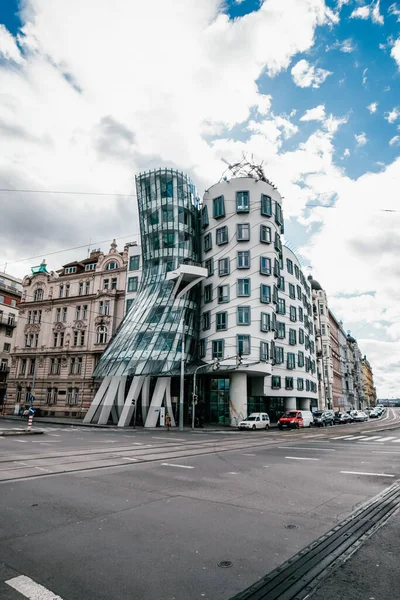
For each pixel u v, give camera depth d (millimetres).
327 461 12961
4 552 4996
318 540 5430
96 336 48688
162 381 37031
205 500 7617
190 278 40719
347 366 106562
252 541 5391
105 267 51938
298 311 54812
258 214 41594
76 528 5910
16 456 13531
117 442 19391
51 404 49281
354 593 3986
